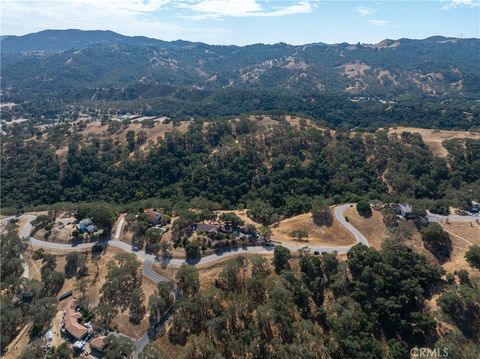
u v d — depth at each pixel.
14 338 104.25
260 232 137.50
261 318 98.00
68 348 94.38
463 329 99.50
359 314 103.44
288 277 109.44
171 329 101.19
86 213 160.00
